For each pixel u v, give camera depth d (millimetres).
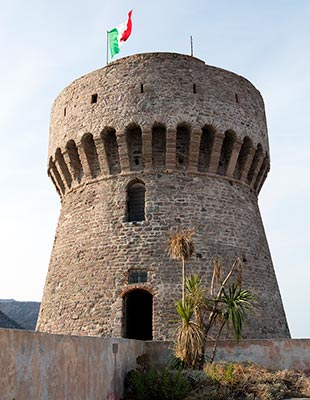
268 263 28359
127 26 31766
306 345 18266
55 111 30797
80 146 27688
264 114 31109
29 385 7992
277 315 26859
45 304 27578
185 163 26641
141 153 26734
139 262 24422
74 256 26641
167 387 15242
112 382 13922
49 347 8945
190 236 21500
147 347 18609
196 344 17344
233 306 18391
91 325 23953
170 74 27062
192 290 19109
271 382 16453
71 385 10117
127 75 27406
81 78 29125
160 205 25531
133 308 27516
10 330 7395
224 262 25172
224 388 15820
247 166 28281
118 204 26156
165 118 26109
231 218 26688
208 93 27266
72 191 28891
